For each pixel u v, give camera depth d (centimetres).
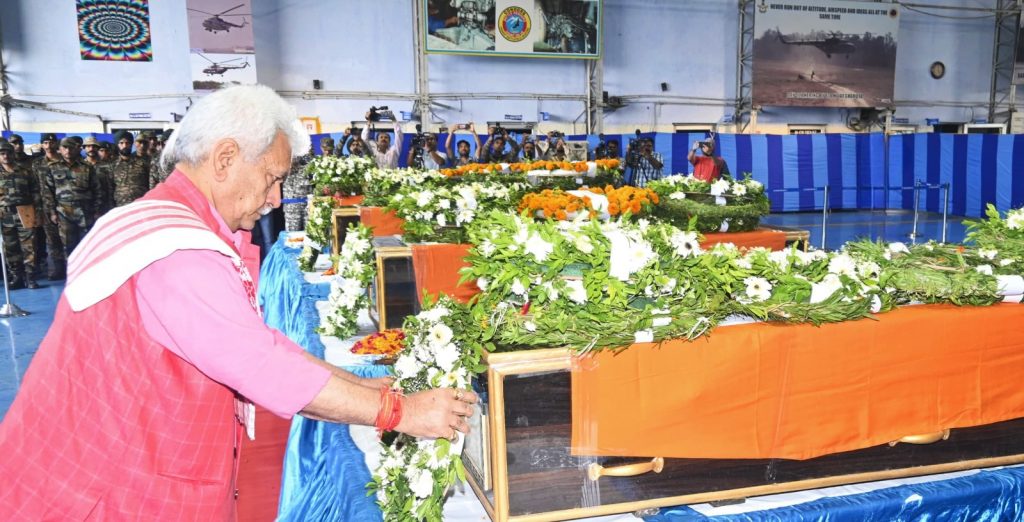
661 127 1530
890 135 1414
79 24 1197
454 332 158
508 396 145
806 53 1535
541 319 154
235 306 116
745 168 1384
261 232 810
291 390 118
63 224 838
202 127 121
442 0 1336
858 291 167
